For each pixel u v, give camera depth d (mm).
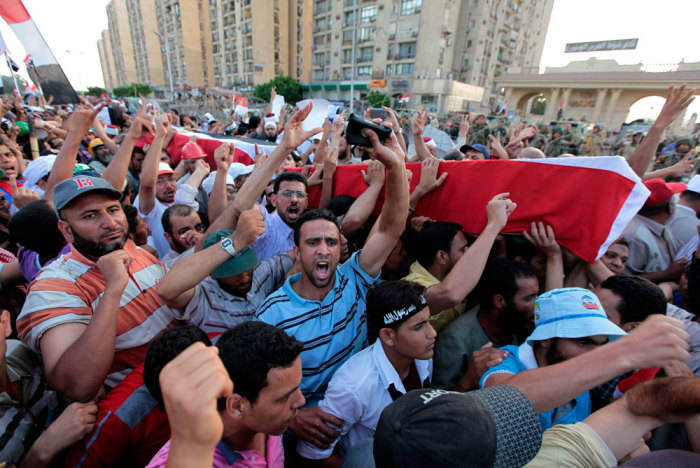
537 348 1468
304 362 1631
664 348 909
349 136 1569
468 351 1786
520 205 1948
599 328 1256
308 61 57562
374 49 41969
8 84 10625
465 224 2170
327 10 46938
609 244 1691
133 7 72750
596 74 26125
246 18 54000
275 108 7805
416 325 1433
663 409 897
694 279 1839
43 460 1149
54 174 2238
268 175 2123
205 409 573
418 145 3326
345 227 2295
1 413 1254
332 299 1707
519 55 51188
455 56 42844
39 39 4773
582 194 1758
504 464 720
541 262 2133
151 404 1328
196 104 21359
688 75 22766
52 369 1267
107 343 1269
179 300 1575
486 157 4047
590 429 943
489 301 1807
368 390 1449
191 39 64125
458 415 746
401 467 736
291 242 2795
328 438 1414
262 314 1682
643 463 896
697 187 2885
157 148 3016
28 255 2057
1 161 3605
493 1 40938
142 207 3141
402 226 1796
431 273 2217
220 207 2770
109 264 1349
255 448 1176
